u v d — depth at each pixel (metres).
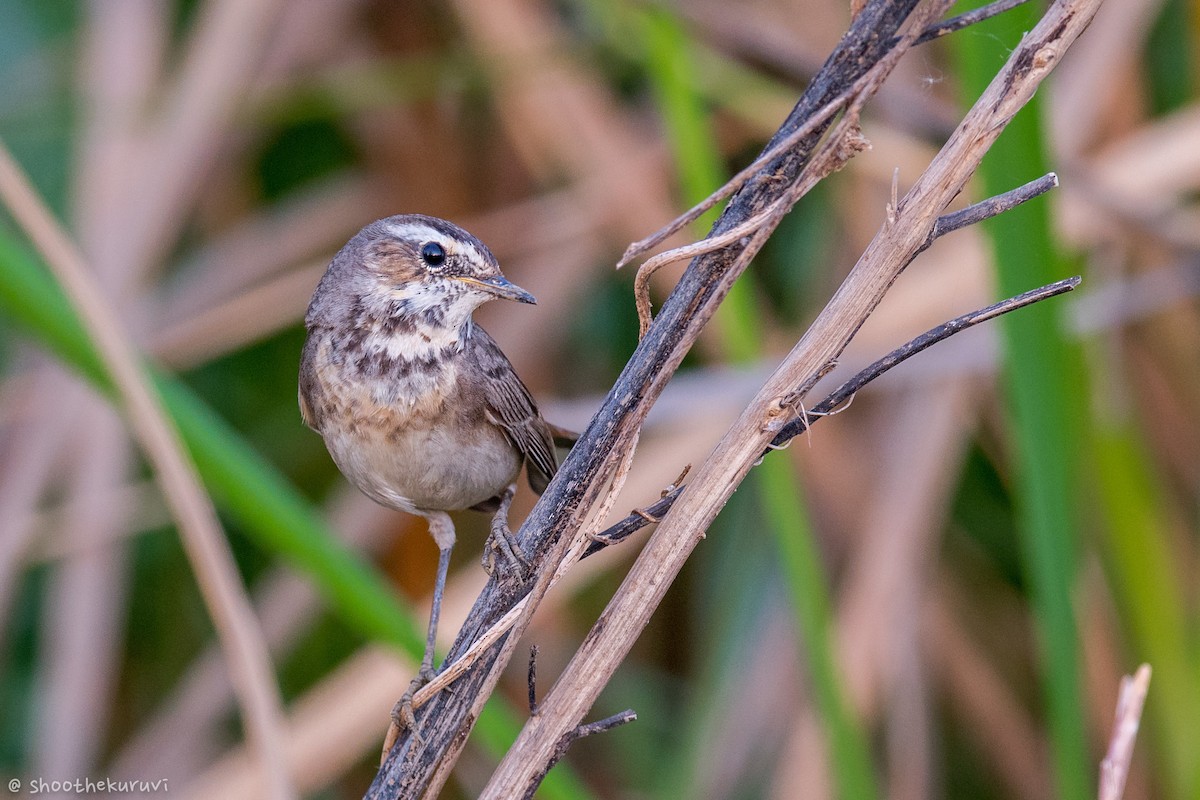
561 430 8.88
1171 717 8.64
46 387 10.42
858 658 9.64
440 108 11.86
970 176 4.56
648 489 10.06
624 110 12.35
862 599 9.86
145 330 11.29
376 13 12.02
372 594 6.94
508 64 10.63
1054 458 7.04
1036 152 6.61
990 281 8.45
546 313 11.35
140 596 11.78
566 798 6.88
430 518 7.91
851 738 7.39
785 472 7.47
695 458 10.12
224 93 10.59
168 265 12.55
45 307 6.51
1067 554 7.07
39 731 10.27
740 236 4.68
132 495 10.41
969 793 11.33
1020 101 4.48
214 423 6.88
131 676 11.66
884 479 10.20
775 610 10.45
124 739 11.53
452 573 11.65
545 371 11.65
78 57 11.45
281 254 12.18
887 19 4.64
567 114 11.02
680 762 9.65
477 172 12.41
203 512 6.46
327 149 13.00
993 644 11.45
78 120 10.96
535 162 11.77
